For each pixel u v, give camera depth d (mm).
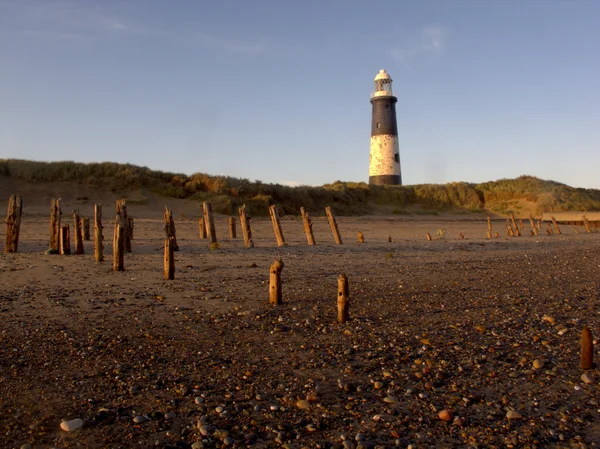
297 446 4832
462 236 28453
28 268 13188
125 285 11570
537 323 9297
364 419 5414
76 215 16219
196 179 44062
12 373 6270
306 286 12117
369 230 31984
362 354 7387
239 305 10031
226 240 23062
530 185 62094
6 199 35188
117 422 5176
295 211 45469
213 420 5273
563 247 24391
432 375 6660
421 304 10602
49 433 4922
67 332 7941
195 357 7082
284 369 6742
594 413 5680
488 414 5605
